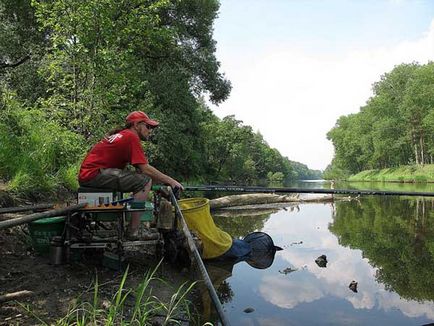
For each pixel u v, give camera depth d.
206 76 30.08
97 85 10.20
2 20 20.61
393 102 72.56
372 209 13.98
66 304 3.25
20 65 19.97
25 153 7.27
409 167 65.25
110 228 4.61
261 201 16.12
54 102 10.08
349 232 8.91
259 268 5.60
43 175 7.33
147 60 25.00
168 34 12.05
